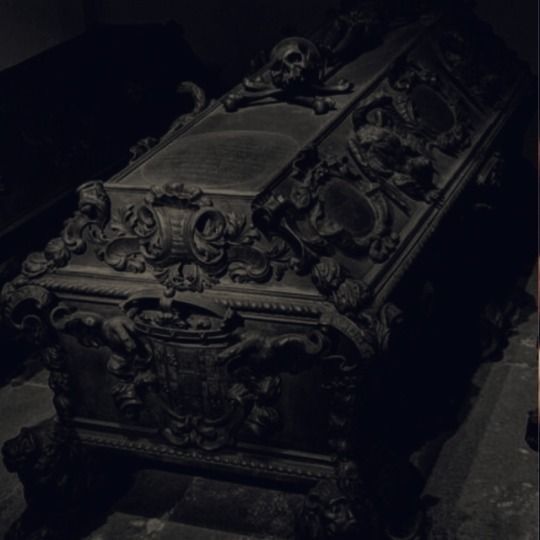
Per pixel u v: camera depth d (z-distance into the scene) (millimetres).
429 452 3689
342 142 3518
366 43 4152
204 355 3098
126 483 3633
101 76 4766
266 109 3693
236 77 5379
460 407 3898
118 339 3133
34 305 3213
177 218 3064
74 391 3348
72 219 3238
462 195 3791
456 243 3826
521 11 4883
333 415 3084
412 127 3816
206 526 3447
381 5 4344
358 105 3705
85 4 5352
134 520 3490
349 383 3012
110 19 5410
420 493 3518
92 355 3260
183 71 5062
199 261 3045
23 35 5277
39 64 4633
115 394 3246
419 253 3352
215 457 3275
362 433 3189
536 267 4742
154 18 5367
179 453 3311
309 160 3291
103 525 3484
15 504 3637
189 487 3605
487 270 4430
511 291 4578
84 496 3455
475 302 4238
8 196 4207
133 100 4816
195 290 3057
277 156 3320
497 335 4195
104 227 3199
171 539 3408
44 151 4398
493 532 3357
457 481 3562
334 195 3273
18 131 4352
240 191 3082
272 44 5242
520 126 4691
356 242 3176
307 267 3010
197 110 3793
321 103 3615
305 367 3045
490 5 4910
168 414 3248
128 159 4746
